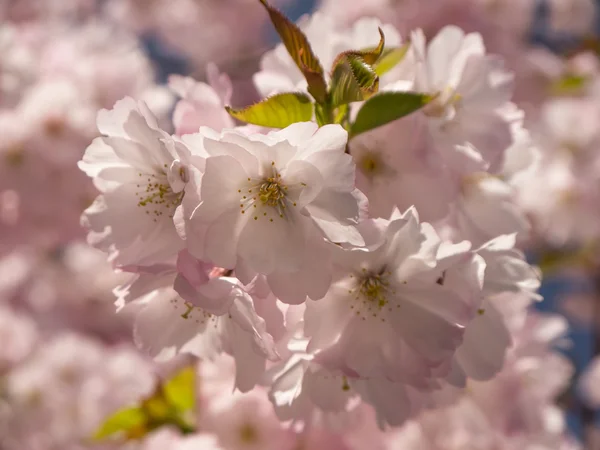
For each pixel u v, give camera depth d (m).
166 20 1.18
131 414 0.51
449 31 0.41
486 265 0.39
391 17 0.83
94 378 0.80
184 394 0.51
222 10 1.17
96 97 0.71
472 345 0.41
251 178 0.37
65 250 1.04
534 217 0.85
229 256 0.36
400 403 0.40
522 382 0.50
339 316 0.38
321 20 0.42
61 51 0.73
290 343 0.38
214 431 0.49
